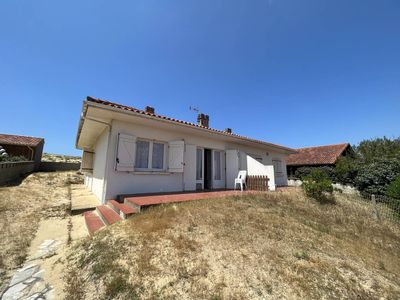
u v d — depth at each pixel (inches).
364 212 335.6
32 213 254.4
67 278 119.4
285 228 192.7
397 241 231.5
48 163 909.8
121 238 151.1
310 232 194.7
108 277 110.9
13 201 290.5
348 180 679.7
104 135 340.2
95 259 130.5
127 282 105.4
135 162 299.3
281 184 641.6
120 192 280.4
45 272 129.7
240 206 247.1
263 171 428.1
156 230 160.1
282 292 102.8
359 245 186.1
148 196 273.1
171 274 111.9
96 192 359.6
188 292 99.5
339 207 340.5
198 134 380.2
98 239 158.1
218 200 266.7
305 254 142.3
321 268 127.7
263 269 120.6
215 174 423.2
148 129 316.8
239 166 440.8
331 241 181.8
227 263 124.0
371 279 126.3
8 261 142.1
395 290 117.6
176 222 178.2
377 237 230.1
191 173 366.3
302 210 276.1
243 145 502.0
